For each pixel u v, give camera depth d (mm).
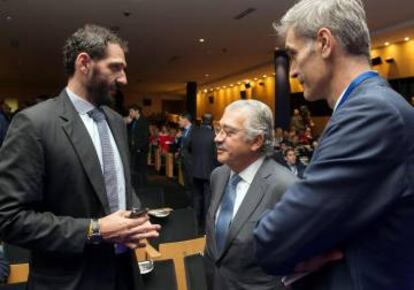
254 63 13609
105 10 7641
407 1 6734
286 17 855
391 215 704
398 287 715
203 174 5301
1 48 11484
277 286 1334
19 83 20703
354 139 710
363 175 693
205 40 10195
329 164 719
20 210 1146
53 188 1215
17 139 1176
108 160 1342
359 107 730
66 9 7598
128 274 1400
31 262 1273
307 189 729
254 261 1355
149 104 24172
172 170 10039
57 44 10891
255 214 1396
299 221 725
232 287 1385
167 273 2152
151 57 12750
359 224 700
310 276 793
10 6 7414
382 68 10789
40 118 1206
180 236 2873
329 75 810
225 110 1547
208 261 1520
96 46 1259
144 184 7496
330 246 729
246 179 1500
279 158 3434
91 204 1249
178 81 18906
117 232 1179
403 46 10102
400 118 704
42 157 1187
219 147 1519
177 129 11141
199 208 5402
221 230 1479
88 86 1299
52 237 1143
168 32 9375
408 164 700
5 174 1155
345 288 724
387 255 708
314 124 12602
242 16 7895
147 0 7008
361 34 784
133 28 9023
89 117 1332
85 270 1233
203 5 7234
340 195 701
